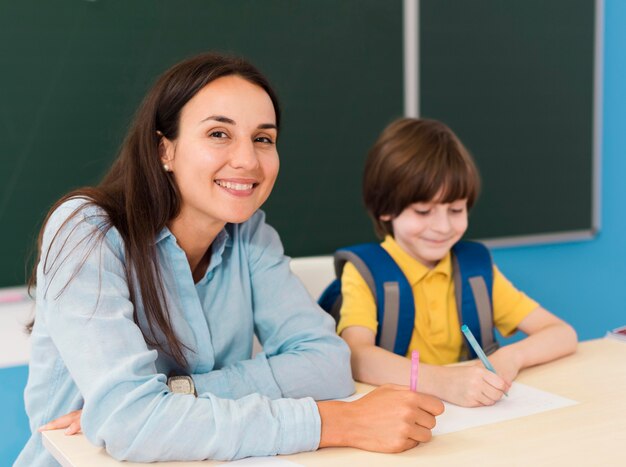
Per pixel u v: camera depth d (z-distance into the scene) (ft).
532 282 10.59
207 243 4.13
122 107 8.13
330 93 9.13
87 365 3.34
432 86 9.66
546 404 3.79
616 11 10.66
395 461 3.17
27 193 7.81
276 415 3.31
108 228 3.73
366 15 9.20
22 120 7.72
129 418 3.20
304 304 4.34
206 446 3.18
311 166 9.14
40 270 3.75
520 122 10.21
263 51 8.73
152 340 3.87
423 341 5.38
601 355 4.67
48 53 7.77
